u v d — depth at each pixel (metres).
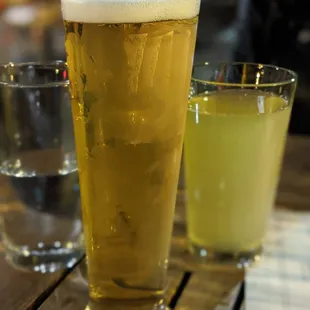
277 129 0.57
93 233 0.47
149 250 0.47
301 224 0.69
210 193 0.58
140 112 0.42
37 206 0.59
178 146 0.45
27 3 1.87
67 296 0.53
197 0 0.42
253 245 0.61
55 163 0.60
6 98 0.61
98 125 0.43
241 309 0.53
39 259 0.58
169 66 0.41
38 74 0.59
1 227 0.62
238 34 1.25
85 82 0.42
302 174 0.80
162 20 0.40
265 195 0.59
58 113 0.60
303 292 0.56
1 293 0.53
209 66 0.60
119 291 0.49
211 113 0.56
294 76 0.58
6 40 1.77
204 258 0.61
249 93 0.56
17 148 0.62
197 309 0.52
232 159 0.56
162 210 0.46
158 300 0.50
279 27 1.13
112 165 0.44
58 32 1.81
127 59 0.40
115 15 0.39
